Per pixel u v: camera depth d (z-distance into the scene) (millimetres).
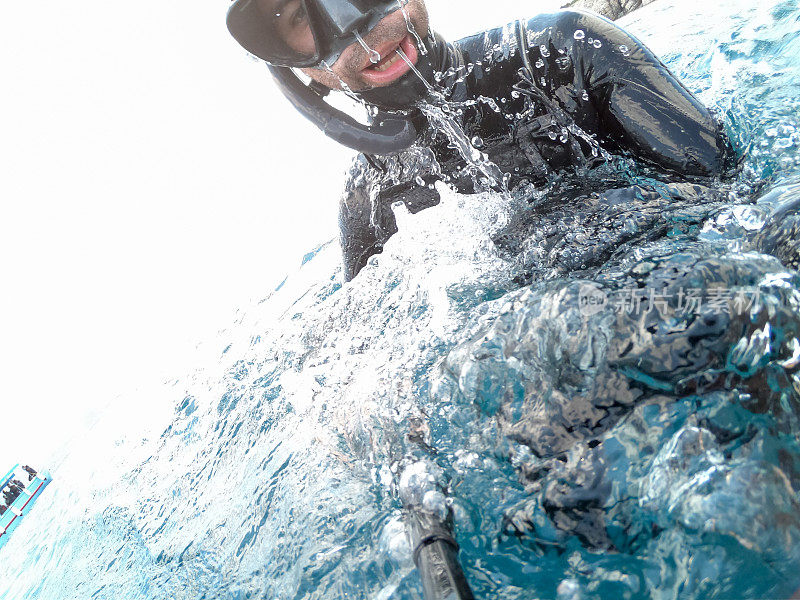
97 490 3057
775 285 810
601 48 1370
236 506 1570
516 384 977
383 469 1187
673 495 748
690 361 762
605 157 1442
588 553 799
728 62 2395
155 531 1866
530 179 1512
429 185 1629
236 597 1213
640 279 834
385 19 1309
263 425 1931
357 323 1671
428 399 1190
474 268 1507
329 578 1053
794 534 661
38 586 2521
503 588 826
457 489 995
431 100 1454
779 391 775
